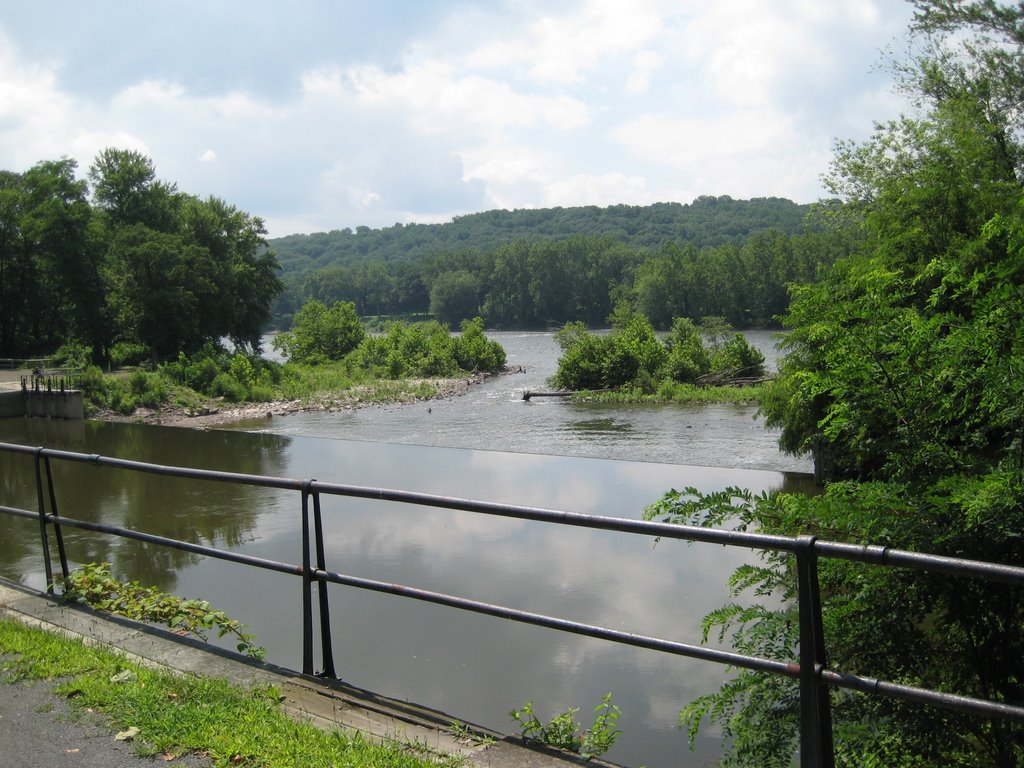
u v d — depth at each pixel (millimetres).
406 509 11836
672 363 35406
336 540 10273
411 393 37938
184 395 36781
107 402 34656
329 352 60906
